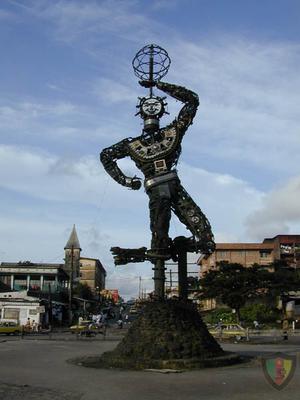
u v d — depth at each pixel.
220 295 60.00
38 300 61.72
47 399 12.26
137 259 22.00
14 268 87.00
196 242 22.06
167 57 23.64
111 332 51.62
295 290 61.12
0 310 60.16
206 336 20.50
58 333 51.25
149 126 22.67
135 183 23.30
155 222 21.84
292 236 83.62
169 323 19.94
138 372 17.33
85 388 13.91
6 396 12.61
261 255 84.62
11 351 25.48
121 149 23.22
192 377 16.02
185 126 22.67
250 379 15.46
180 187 22.56
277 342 36.47
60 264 102.19
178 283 22.12
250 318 59.16
